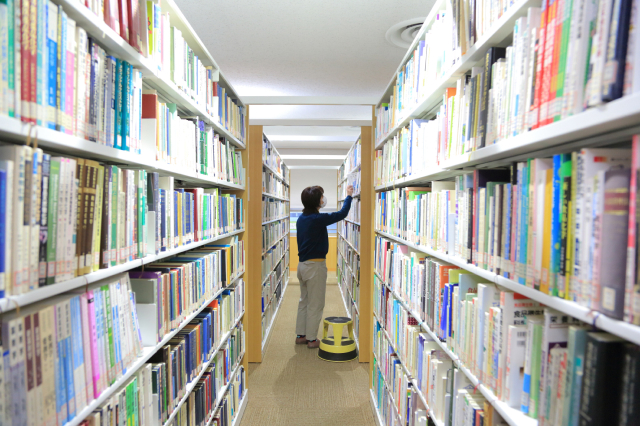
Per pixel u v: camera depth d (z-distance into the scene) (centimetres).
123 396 112
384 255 264
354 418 273
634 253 58
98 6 96
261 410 283
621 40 59
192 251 218
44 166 77
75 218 88
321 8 243
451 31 136
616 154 70
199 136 188
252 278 374
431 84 162
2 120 65
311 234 395
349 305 509
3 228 67
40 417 77
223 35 282
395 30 272
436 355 157
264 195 430
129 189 116
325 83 395
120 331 111
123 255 113
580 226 71
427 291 165
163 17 141
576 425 72
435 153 159
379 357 271
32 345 76
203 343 188
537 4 87
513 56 93
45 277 78
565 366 77
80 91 90
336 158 838
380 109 293
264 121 419
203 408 187
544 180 82
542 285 82
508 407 95
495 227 105
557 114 75
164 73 141
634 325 58
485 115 109
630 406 62
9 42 68
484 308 110
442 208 151
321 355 381
